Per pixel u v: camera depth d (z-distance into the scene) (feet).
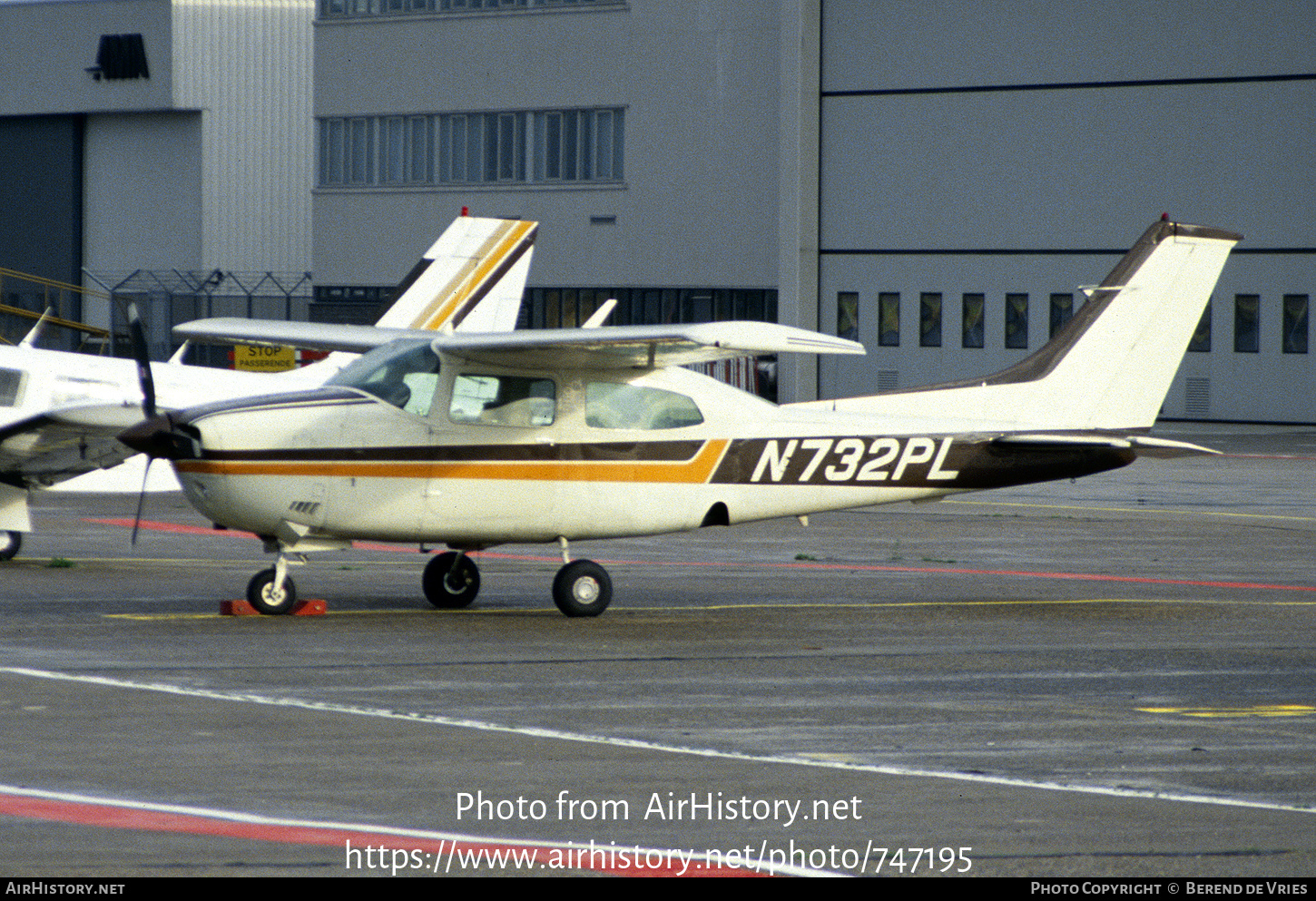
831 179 561.02
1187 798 96.07
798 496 171.42
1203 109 510.58
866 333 560.20
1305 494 322.34
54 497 285.84
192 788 94.48
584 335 149.07
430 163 608.60
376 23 613.52
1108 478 354.95
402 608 168.66
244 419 155.02
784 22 549.54
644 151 575.38
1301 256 500.33
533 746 106.93
